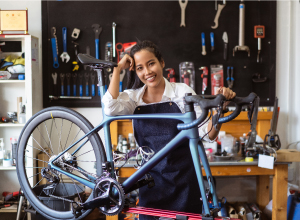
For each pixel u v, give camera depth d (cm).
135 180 144
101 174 152
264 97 296
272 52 293
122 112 151
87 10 291
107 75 292
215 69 293
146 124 149
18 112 281
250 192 307
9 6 293
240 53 294
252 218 267
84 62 139
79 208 151
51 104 292
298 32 295
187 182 145
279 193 234
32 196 173
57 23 290
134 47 145
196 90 295
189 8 292
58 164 163
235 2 291
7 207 273
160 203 148
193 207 147
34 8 293
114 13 292
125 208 149
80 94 293
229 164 231
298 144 294
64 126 295
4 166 274
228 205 275
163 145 147
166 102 147
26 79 267
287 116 300
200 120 120
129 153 161
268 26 293
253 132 238
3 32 289
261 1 291
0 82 276
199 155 138
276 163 230
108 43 292
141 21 292
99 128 155
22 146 174
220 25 292
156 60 141
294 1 294
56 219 165
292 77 297
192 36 293
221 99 113
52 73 291
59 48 292
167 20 292
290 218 250
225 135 277
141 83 155
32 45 271
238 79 295
